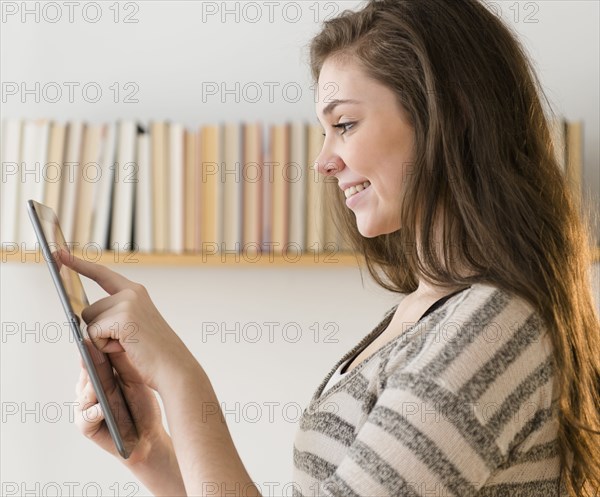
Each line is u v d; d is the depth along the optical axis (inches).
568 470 40.3
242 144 79.2
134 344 41.2
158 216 79.1
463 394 35.1
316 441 41.5
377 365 40.1
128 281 44.6
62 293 38.7
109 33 88.4
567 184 44.7
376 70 42.4
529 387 37.0
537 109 44.0
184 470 39.4
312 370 86.0
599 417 42.6
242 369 86.3
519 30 85.1
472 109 41.2
